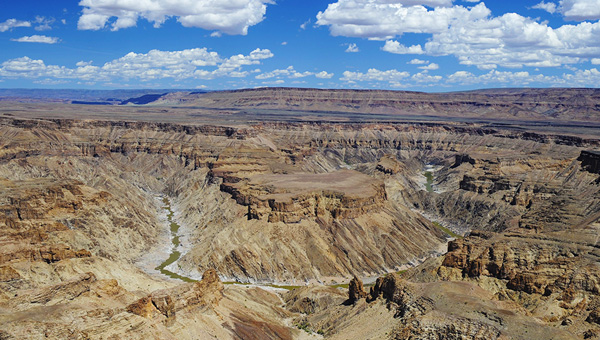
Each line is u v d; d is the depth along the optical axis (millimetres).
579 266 152750
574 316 132250
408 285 147250
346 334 143000
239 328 146375
